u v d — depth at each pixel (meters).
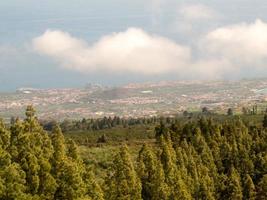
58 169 52.81
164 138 102.19
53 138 57.59
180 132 117.88
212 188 93.50
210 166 101.00
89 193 57.00
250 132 125.50
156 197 73.56
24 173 48.09
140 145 142.50
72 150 60.53
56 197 51.50
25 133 52.00
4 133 50.91
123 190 67.06
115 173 68.19
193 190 86.44
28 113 54.56
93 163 96.56
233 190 95.94
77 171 53.16
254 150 115.19
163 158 81.06
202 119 121.62
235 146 110.00
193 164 91.88
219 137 115.50
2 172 47.12
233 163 108.31
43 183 50.12
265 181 98.06
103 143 160.12
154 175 74.50
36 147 51.62
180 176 81.31
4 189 46.44
